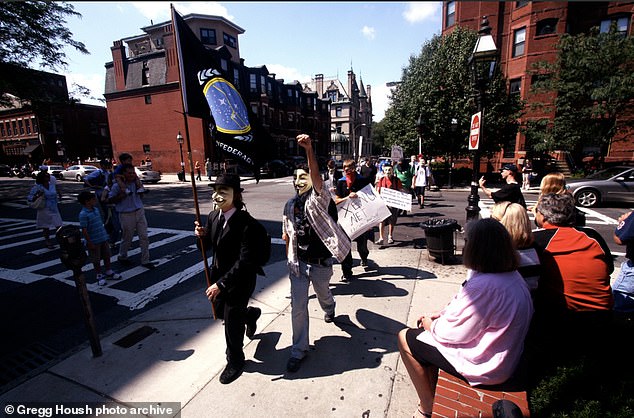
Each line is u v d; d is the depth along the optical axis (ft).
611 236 24.03
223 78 11.27
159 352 10.67
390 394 8.56
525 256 7.96
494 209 9.01
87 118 140.77
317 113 171.12
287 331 11.60
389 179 23.11
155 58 100.73
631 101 48.78
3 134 138.92
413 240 22.89
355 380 9.07
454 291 14.16
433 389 7.30
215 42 116.06
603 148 63.67
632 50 45.83
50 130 128.88
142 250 18.90
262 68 121.80
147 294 15.76
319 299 11.48
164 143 102.27
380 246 21.49
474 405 6.09
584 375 7.55
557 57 53.57
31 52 53.16
